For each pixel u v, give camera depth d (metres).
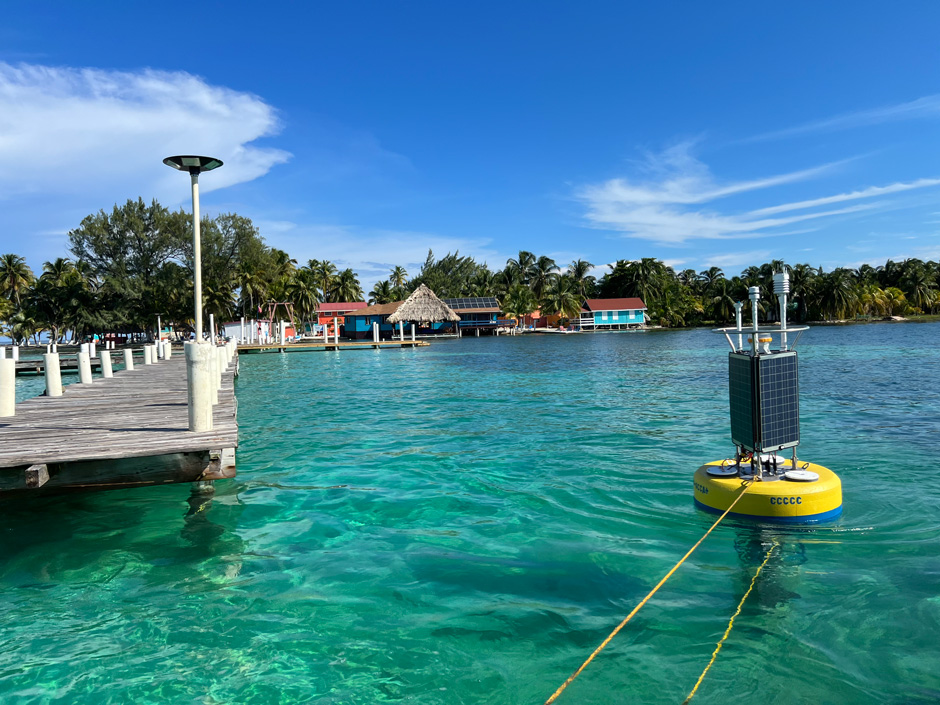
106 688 3.61
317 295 99.88
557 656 3.80
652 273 103.00
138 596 4.87
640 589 4.66
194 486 7.98
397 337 71.12
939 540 5.38
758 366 5.77
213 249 67.06
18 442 7.45
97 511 7.16
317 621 4.35
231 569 5.36
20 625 4.42
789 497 5.71
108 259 65.31
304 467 9.20
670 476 8.04
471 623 4.24
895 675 3.46
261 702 3.44
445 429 12.29
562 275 102.75
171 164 9.55
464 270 109.44
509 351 45.50
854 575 4.73
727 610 4.28
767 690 3.37
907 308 107.12
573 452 9.71
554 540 5.77
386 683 3.59
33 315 66.44
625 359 33.44
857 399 14.79
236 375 27.09
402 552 5.62
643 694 3.37
